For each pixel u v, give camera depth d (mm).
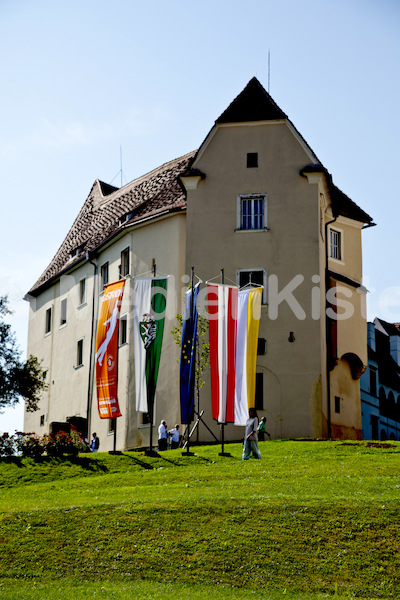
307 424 51000
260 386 51906
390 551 27766
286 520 29656
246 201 54531
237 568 26797
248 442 40969
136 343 43531
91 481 38688
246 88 56281
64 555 28016
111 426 58750
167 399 53875
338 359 55312
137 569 26891
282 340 52156
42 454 44219
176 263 55625
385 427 69938
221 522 29656
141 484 37312
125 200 67250
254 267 53406
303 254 53156
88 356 63312
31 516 31250
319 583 25969
